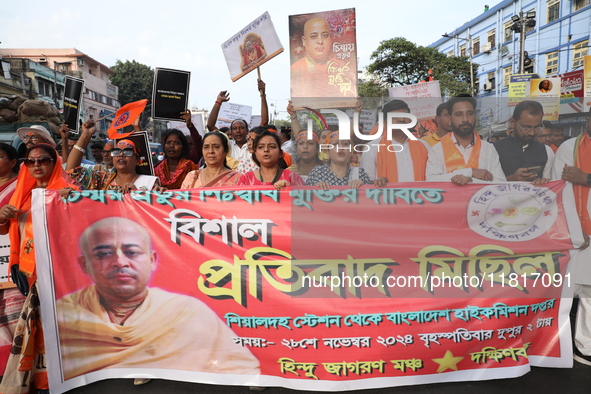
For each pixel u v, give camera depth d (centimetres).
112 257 287
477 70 3022
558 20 2317
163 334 285
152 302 286
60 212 284
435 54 2611
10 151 304
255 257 283
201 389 277
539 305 286
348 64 354
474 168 291
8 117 890
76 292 285
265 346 279
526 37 2553
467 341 279
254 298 280
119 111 400
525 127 291
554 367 289
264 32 511
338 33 354
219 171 345
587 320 307
